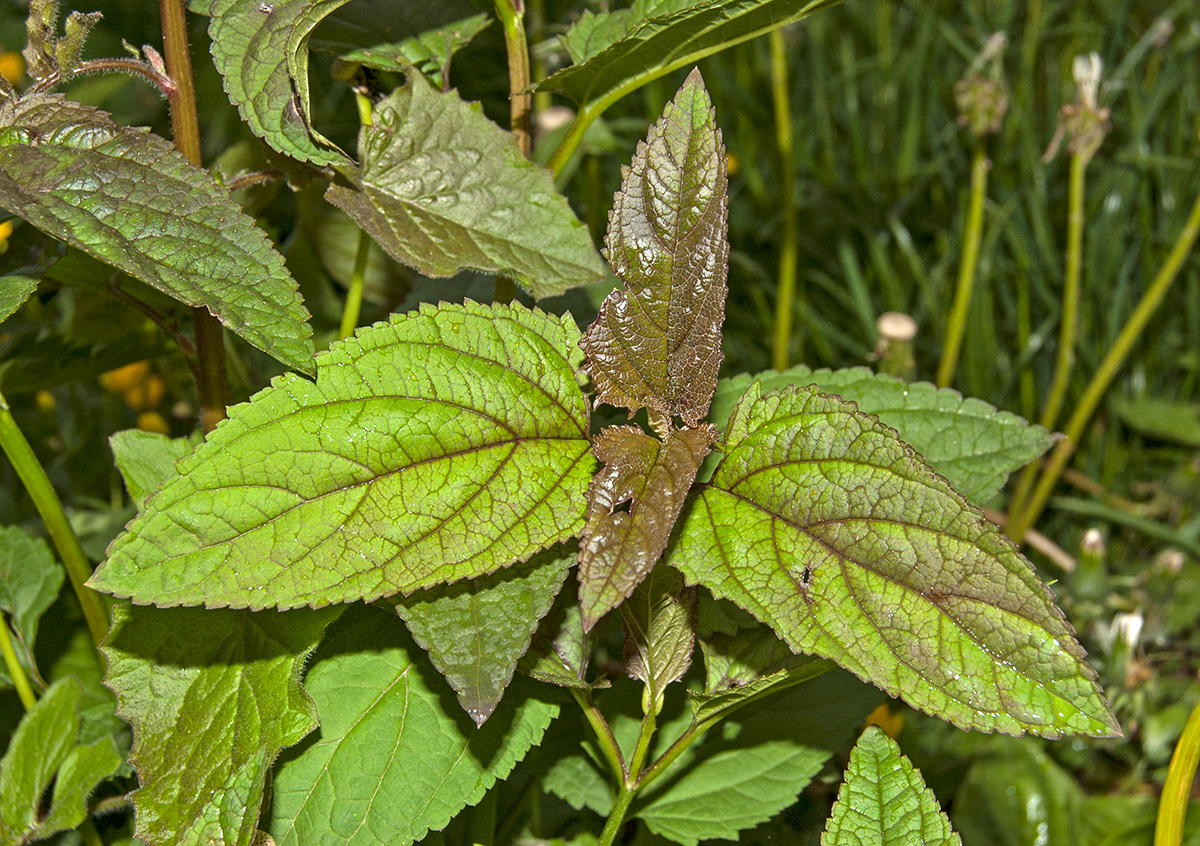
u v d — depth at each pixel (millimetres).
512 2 596
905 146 1089
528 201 575
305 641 551
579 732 621
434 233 568
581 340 541
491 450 537
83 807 600
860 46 1217
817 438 536
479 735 565
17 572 642
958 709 513
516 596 536
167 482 513
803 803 701
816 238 1114
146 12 912
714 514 539
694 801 611
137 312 641
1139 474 1007
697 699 558
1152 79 1138
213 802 540
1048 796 727
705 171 538
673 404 547
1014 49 1164
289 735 545
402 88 576
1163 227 1038
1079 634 818
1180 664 867
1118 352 850
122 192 527
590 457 543
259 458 520
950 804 753
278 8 551
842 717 614
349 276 703
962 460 607
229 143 726
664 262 541
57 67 547
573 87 586
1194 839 689
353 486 525
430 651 528
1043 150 1111
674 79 1138
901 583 522
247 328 517
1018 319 1010
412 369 534
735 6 557
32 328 639
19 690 630
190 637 554
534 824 649
